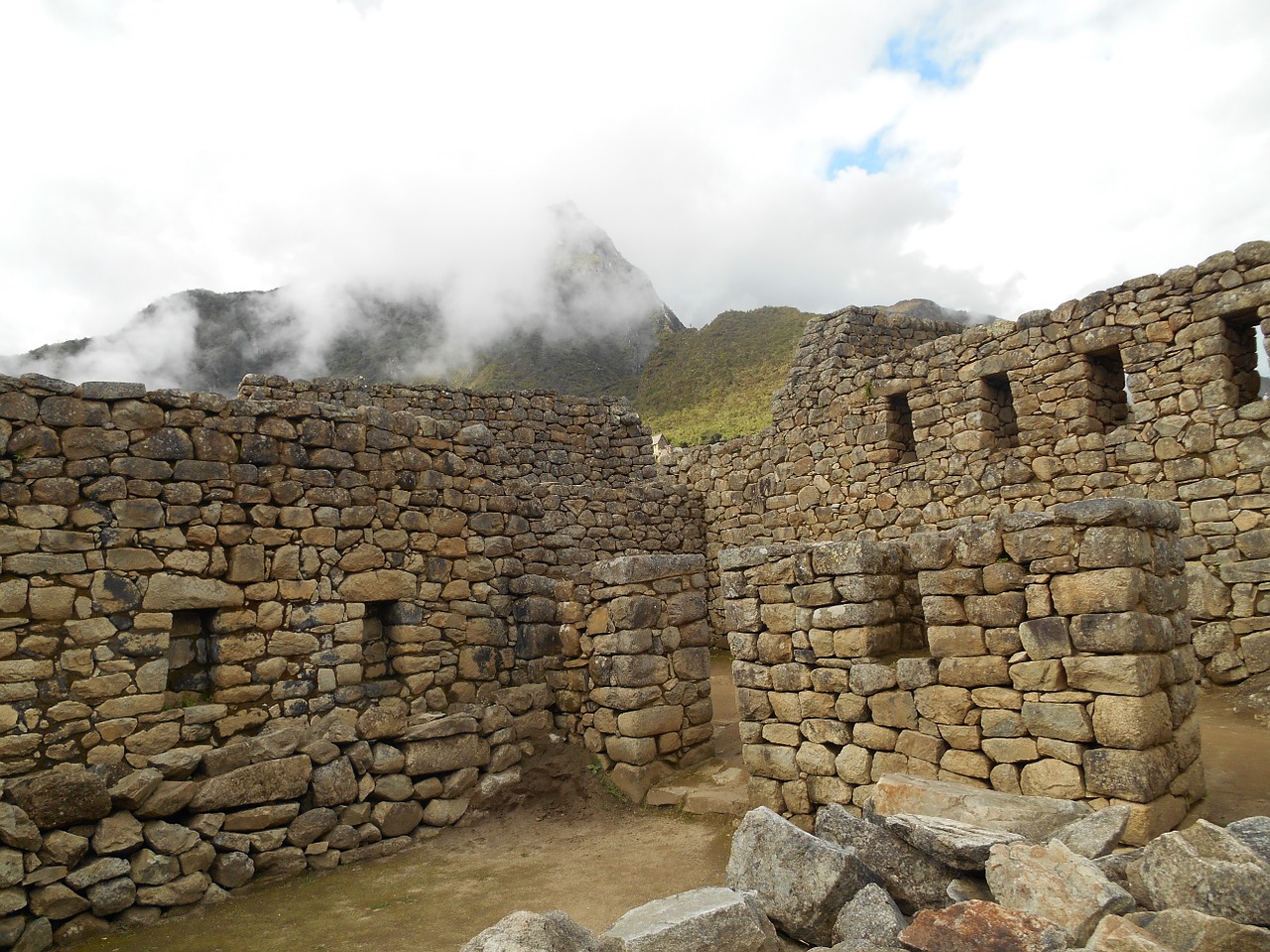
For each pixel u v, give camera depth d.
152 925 6.31
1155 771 5.21
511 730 9.27
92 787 6.38
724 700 12.77
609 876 6.88
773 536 18.19
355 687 8.52
